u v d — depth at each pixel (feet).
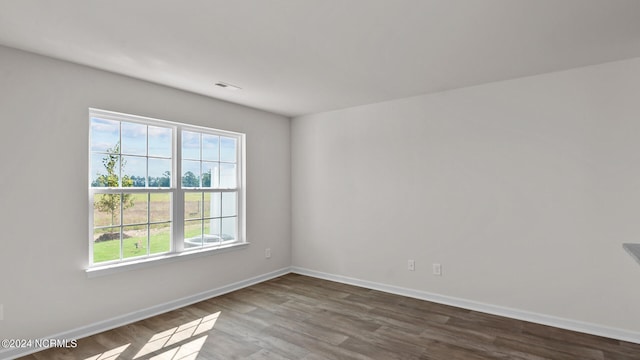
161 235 11.44
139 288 10.59
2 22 6.94
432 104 12.34
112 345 8.81
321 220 15.40
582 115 9.68
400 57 9.00
